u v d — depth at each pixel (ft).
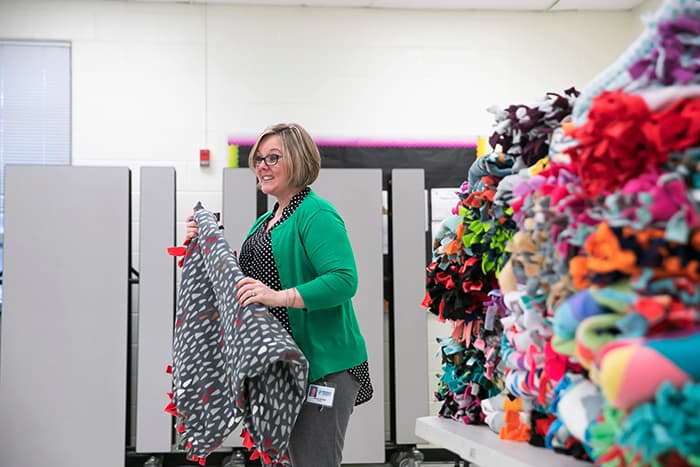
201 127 15.06
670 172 3.48
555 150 4.63
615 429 3.45
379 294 13.61
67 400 12.52
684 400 3.09
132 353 14.73
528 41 15.97
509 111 5.37
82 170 12.87
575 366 4.39
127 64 14.93
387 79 15.58
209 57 15.16
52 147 14.78
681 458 3.19
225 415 6.75
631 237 3.46
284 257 7.12
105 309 12.71
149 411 12.78
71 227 12.78
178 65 15.07
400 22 15.70
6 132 14.66
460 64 15.78
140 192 13.11
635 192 3.47
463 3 15.51
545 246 4.50
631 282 3.46
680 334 3.25
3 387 12.43
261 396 6.34
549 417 5.01
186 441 6.82
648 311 3.25
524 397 5.06
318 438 6.79
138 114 14.90
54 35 14.78
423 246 13.93
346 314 7.23
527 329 4.77
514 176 5.21
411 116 15.60
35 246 12.69
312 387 6.79
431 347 15.47
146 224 13.07
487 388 6.22
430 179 15.53
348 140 15.39
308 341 6.88
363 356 7.26
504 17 15.94
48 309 12.62
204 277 7.30
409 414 13.62
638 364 3.16
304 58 15.42
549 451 4.84
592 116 3.73
